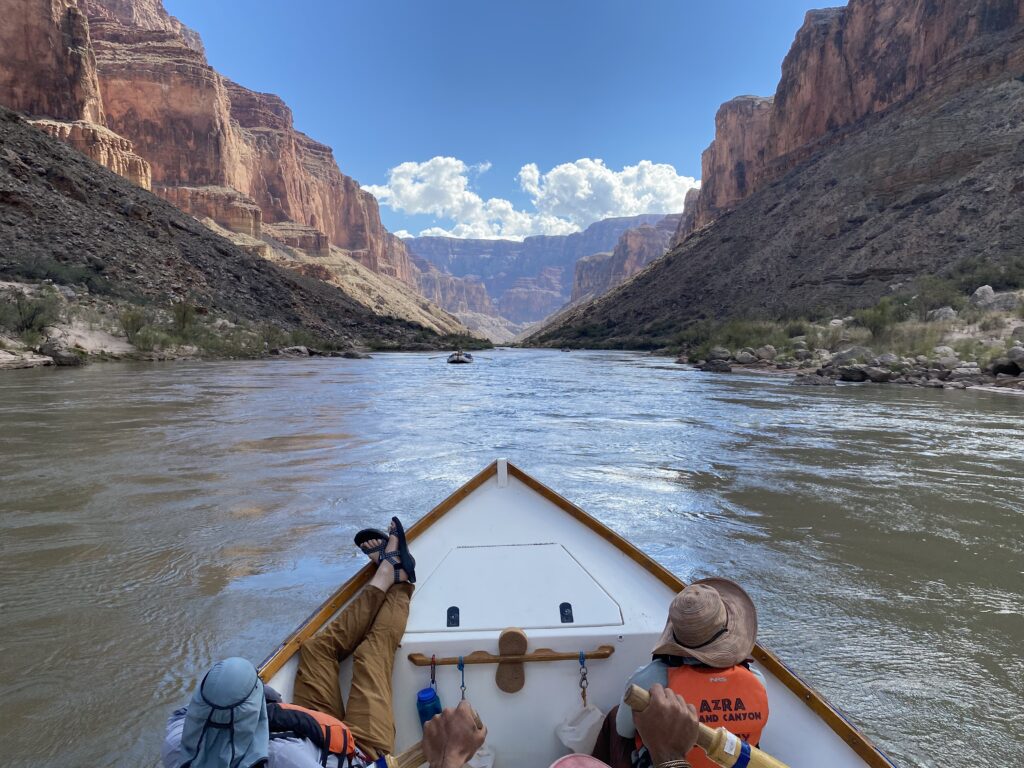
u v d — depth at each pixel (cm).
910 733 312
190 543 585
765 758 188
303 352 4578
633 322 9519
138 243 5206
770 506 725
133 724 319
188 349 3647
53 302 3095
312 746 199
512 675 265
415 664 266
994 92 7325
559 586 308
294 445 1076
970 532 632
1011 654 390
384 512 689
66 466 889
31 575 510
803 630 421
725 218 11025
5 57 8538
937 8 9075
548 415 1525
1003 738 308
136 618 436
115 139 9006
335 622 273
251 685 175
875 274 6156
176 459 945
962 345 2870
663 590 317
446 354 6350
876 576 518
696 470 912
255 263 6869
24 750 298
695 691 208
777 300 6925
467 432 1249
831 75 11062
